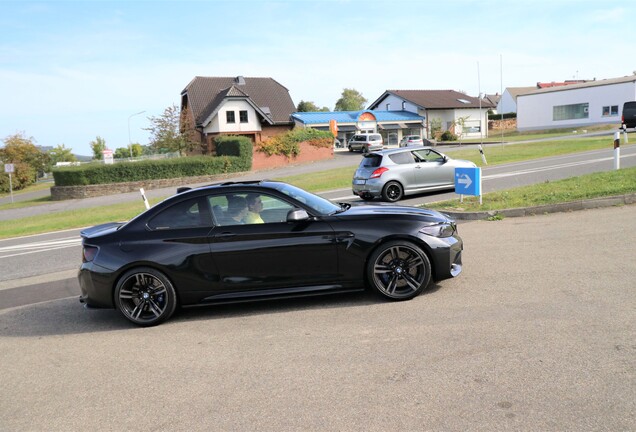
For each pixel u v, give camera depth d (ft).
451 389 11.51
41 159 197.98
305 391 12.11
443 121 201.05
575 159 67.21
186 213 18.95
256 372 13.44
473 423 10.11
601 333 13.71
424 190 47.42
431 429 10.05
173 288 18.40
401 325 15.76
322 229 18.38
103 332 18.21
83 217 63.98
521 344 13.48
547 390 11.09
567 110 166.09
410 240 18.31
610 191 32.22
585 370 11.80
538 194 35.32
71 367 15.12
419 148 48.11
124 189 111.55
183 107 179.63
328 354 14.11
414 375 12.35
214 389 12.72
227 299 18.48
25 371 15.14
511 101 238.89
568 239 24.39
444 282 19.83
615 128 145.48
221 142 135.13
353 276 18.52
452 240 18.81
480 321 15.39
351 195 55.16
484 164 73.67
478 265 21.66
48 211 87.04
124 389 13.23
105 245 18.63
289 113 174.60
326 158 149.79
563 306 15.94
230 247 18.30
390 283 18.28
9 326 19.72
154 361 14.94
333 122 173.47
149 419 11.55
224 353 14.98
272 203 18.97
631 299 15.98
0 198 150.20
